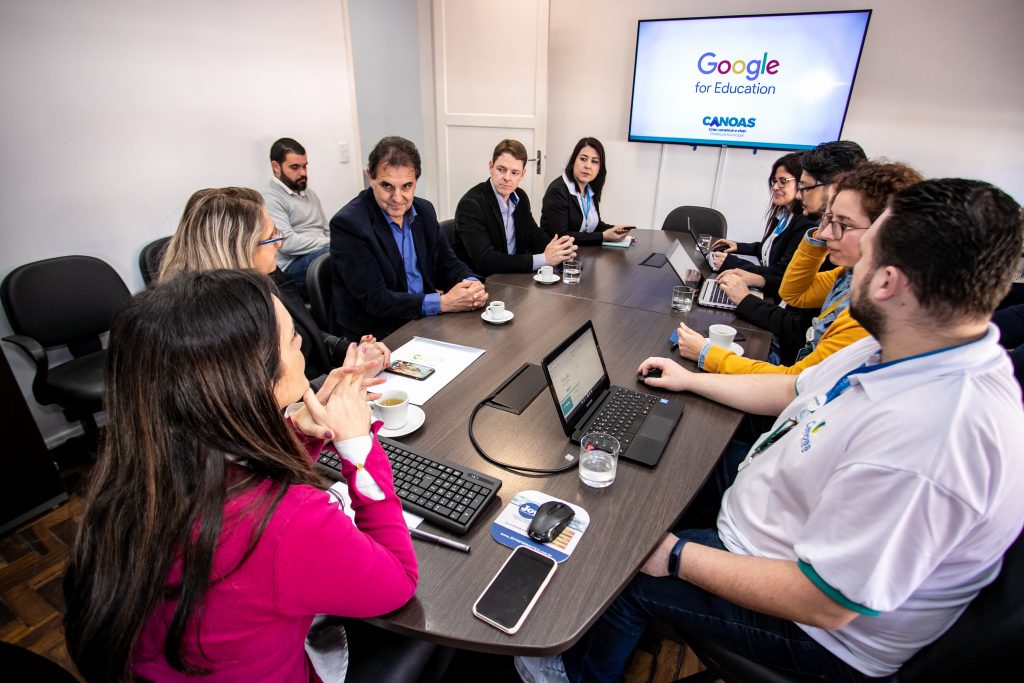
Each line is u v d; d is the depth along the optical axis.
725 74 3.79
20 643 1.52
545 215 3.16
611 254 2.75
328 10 3.42
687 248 2.68
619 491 1.03
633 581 1.09
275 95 3.22
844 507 0.76
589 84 4.27
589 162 3.10
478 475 1.02
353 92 3.72
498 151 2.62
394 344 1.64
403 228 2.16
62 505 2.03
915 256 0.72
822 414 0.94
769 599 0.84
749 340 1.72
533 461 1.11
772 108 3.75
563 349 1.20
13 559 1.80
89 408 2.02
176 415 0.59
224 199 1.39
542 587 0.82
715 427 1.23
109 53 2.42
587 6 4.06
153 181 2.70
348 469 0.82
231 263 1.38
